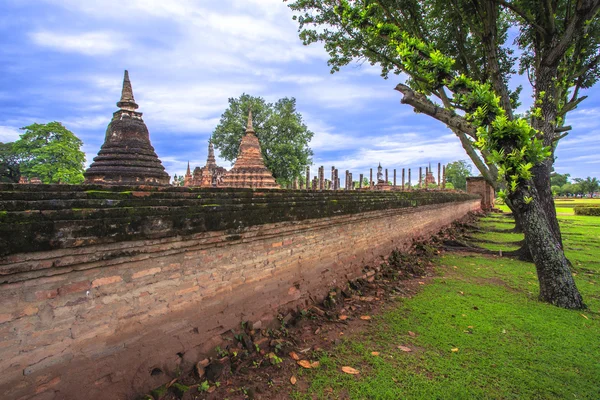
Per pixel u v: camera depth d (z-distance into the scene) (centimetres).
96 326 282
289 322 496
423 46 747
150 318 322
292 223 491
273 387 354
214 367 361
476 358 419
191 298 360
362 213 703
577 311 584
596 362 413
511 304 614
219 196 381
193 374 352
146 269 317
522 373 387
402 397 341
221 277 394
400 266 845
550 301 622
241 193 409
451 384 363
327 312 541
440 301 626
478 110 649
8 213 222
